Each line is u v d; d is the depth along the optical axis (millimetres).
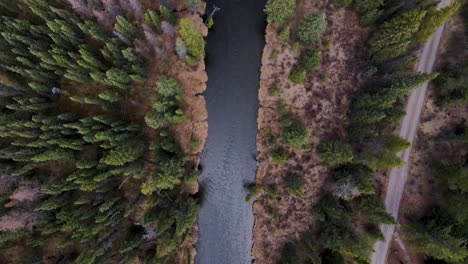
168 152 38781
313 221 42094
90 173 34688
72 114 36062
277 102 41875
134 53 36250
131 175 37594
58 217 34562
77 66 34594
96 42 37375
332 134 41562
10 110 35750
